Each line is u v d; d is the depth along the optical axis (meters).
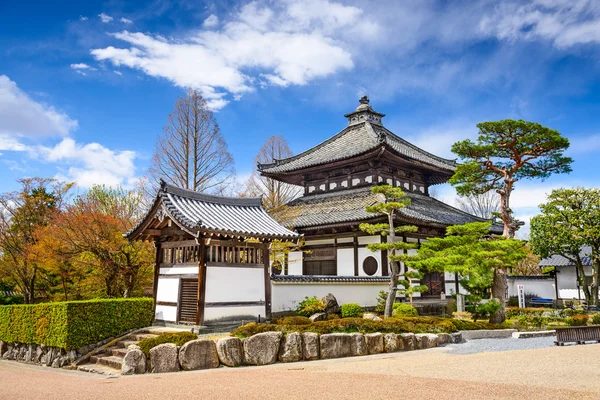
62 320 16.86
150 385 11.40
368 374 12.38
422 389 10.38
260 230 18.77
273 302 19.95
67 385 12.48
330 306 21.38
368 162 31.89
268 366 14.16
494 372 12.46
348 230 29.44
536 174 28.17
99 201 30.97
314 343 15.41
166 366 13.80
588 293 37.41
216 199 20.67
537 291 44.25
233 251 18.58
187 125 37.00
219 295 17.66
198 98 37.72
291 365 14.23
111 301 17.98
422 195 35.47
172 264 19.22
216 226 17.36
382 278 24.98
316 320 19.64
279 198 44.59
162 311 19.08
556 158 27.06
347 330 17.36
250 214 20.94
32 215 30.25
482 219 34.41
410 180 34.81
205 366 14.07
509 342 19.39
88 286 28.53
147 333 17.83
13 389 12.19
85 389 11.53
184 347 13.93
